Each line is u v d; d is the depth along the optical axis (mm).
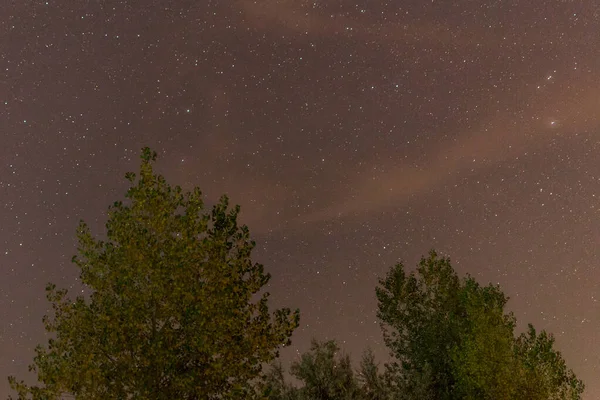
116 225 14953
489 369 21219
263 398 14414
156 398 13648
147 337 14336
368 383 21672
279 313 15141
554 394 20562
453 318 24844
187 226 15047
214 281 14836
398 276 25906
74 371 13781
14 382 13625
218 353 14195
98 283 14656
